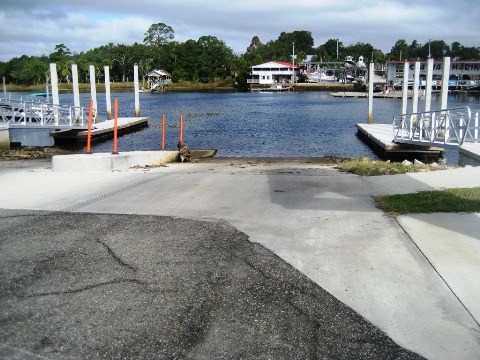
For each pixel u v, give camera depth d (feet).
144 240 18.97
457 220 21.06
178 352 11.30
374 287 14.61
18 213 23.22
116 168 40.42
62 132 90.27
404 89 97.86
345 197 26.55
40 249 17.98
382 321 12.69
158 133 109.29
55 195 27.81
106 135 98.17
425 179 31.63
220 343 11.66
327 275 15.49
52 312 13.14
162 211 23.61
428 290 14.32
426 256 16.84
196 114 170.71
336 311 13.20
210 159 60.23
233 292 14.32
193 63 485.15
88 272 15.79
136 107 135.13
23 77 457.68
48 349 11.39
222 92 411.13
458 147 51.24
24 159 60.13
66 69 460.96
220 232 19.98
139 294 14.17
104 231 20.17
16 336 11.96
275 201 25.76
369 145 86.94
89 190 29.45
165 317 12.85
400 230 19.86
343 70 476.13
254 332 12.15
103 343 11.66
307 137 102.37
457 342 11.65
